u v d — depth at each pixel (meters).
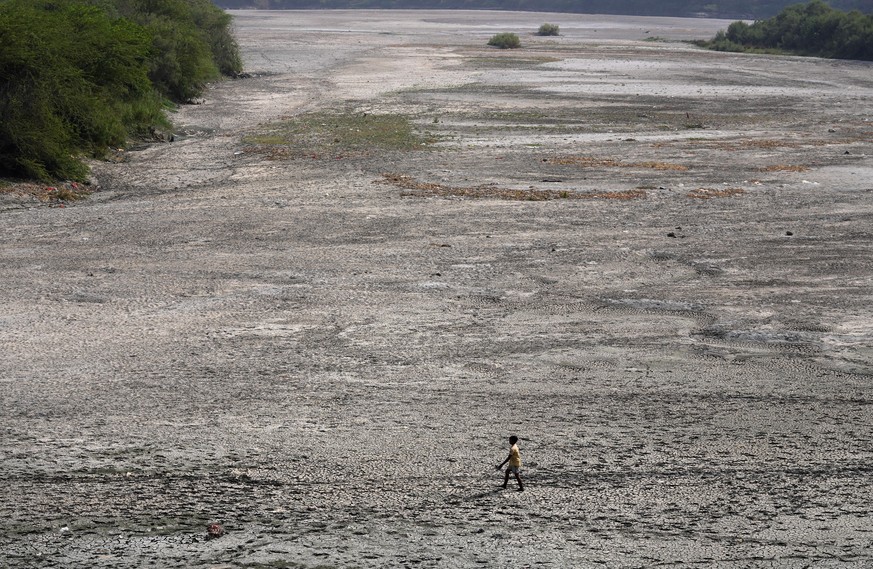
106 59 69.38
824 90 107.75
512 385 22.73
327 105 89.56
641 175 53.06
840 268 33.47
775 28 196.00
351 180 51.25
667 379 23.09
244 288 31.14
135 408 21.17
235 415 20.84
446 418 20.72
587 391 22.33
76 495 17.14
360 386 22.66
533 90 103.81
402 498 17.14
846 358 24.41
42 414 20.78
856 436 19.70
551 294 30.47
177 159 59.66
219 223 40.81
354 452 18.98
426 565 14.94
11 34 53.00
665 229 39.66
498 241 37.62
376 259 34.84
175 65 90.25
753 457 18.75
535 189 48.56
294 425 20.31
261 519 16.39
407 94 99.44
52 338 26.08
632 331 26.77
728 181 51.25
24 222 41.00
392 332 26.77
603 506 16.84
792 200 45.81
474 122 77.19
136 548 15.44
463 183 50.44
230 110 86.31
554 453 18.95
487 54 167.88
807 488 17.47
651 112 85.25
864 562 14.99
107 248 36.44
